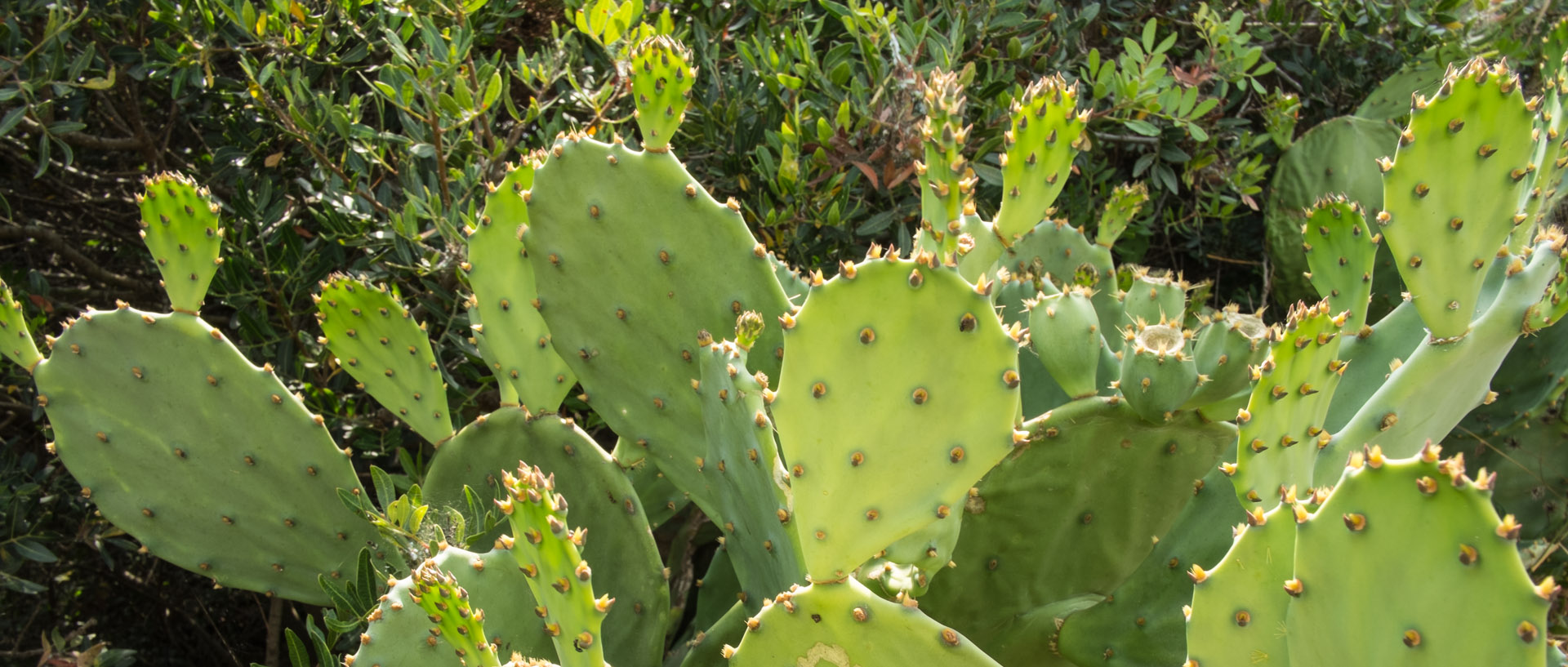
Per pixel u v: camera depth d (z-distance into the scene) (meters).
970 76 1.42
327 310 1.14
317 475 1.15
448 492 1.18
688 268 1.01
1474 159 0.82
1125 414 1.02
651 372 1.06
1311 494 0.77
